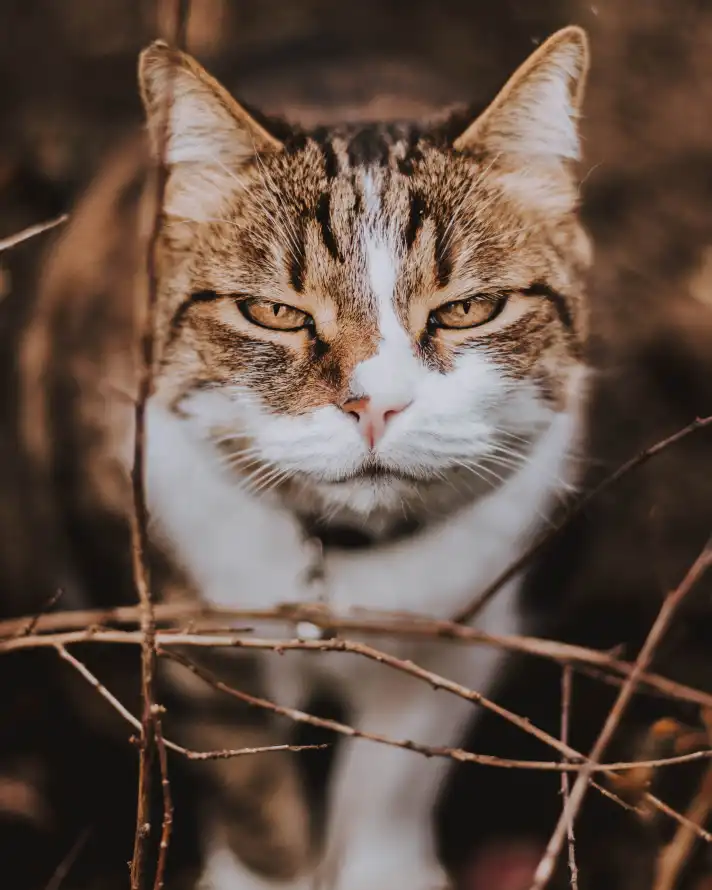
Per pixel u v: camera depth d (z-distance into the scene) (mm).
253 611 457
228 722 513
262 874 508
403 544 488
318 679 514
